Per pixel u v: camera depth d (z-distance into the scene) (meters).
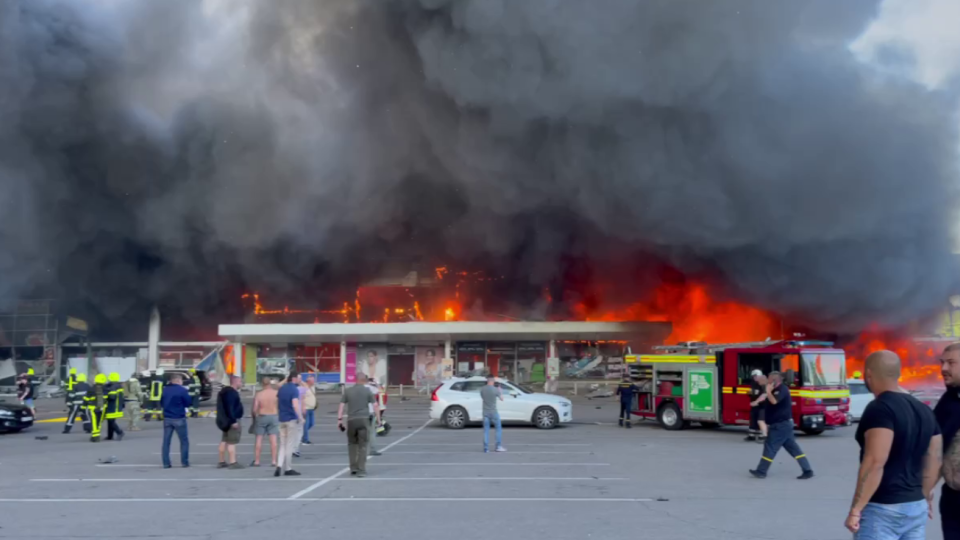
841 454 15.09
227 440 13.00
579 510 9.01
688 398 20.30
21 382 22.05
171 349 43.41
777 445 11.55
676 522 8.33
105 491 10.63
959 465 4.65
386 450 15.60
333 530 7.96
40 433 20.69
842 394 19.17
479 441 17.50
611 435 19.14
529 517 8.59
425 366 37.25
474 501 9.62
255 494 10.26
